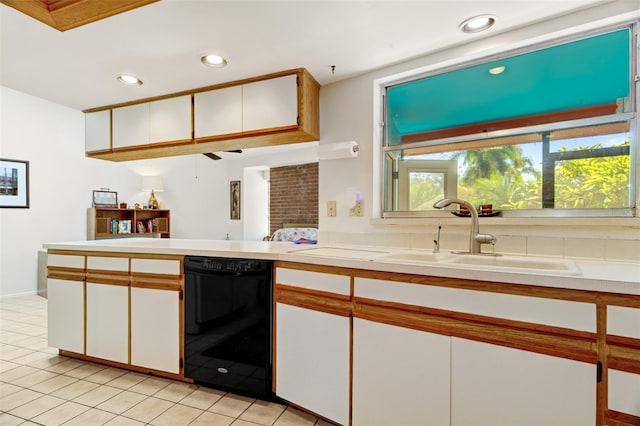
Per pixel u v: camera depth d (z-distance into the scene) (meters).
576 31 1.62
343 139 2.30
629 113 1.56
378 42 1.84
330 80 2.31
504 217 1.79
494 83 1.91
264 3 1.51
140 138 2.67
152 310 2.05
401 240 2.09
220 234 6.32
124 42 1.85
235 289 1.84
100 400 1.81
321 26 1.69
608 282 1.02
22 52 1.96
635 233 1.48
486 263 1.65
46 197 4.39
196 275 1.94
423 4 1.51
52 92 2.54
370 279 1.45
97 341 2.21
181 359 1.98
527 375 1.13
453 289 1.26
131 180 5.62
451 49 1.91
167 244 2.37
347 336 1.49
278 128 2.20
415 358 1.33
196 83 2.37
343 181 2.30
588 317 1.05
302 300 1.65
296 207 5.96
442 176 2.08
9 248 4.03
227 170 6.34
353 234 2.26
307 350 1.62
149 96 2.61
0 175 3.94
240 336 1.83
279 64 2.09
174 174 6.10
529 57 1.81
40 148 4.33
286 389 1.70
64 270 2.33
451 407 1.25
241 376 1.83
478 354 1.21
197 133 2.46
